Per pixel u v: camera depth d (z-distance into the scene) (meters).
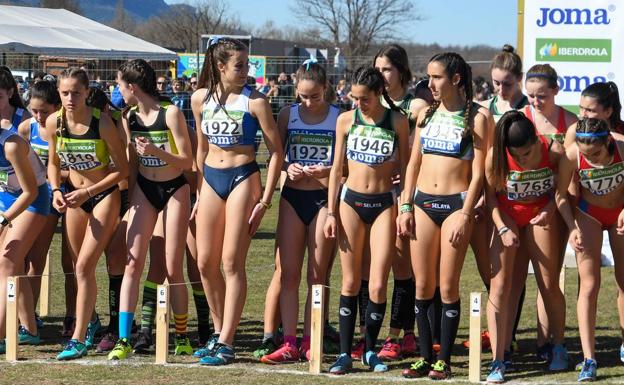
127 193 8.43
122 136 8.02
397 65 7.86
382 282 7.36
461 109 7.05
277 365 7.59
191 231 8.45
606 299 10.75
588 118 6.93
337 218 7.56
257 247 14.76
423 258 7.18
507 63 7.88
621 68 11.41
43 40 23.23
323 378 7.07
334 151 7.58
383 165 7.31
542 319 7.86
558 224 7.35
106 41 24.91
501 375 6.95
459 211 7.00
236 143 7.60
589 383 6.90
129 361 7.66
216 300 7.96
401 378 7.11
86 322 7.94
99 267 12.73
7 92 8.30
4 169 7.98
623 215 7.04
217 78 7.66
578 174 7.13
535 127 7.52
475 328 7.01
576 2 11.44
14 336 7.73
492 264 7.20
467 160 7.05
